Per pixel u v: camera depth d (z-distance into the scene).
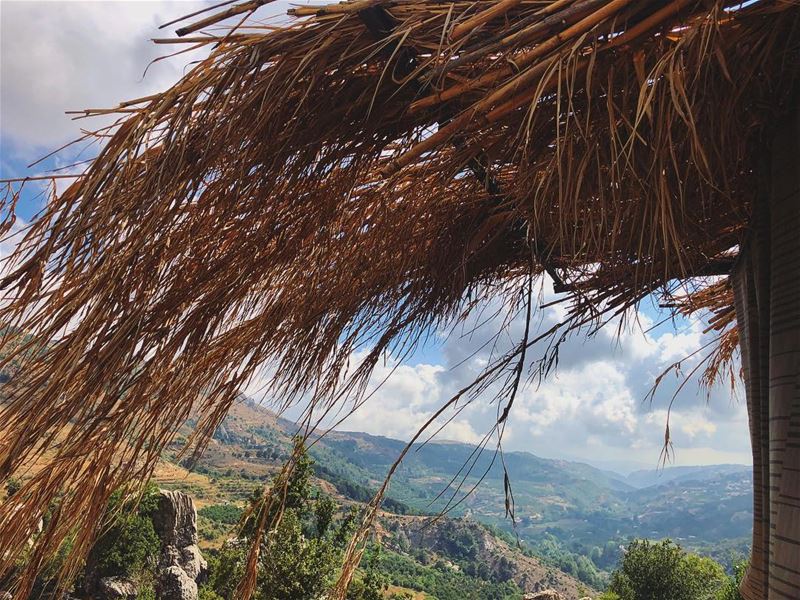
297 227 1.21
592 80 0.97
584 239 1.07
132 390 1.00
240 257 1.11
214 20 0.95
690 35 0.86
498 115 0.95
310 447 1.55
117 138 0.94
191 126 0.94
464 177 1.52
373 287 1.60
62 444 0.91
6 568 0.92
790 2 0.90
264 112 0.99
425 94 1.12
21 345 0.88
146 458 1.05
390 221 1.48
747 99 1.13
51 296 0.90
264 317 1.34
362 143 1.18
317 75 0.99
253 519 1.56
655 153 0.90
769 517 1.17
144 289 0.96
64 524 0.97
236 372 1.30
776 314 1.15
